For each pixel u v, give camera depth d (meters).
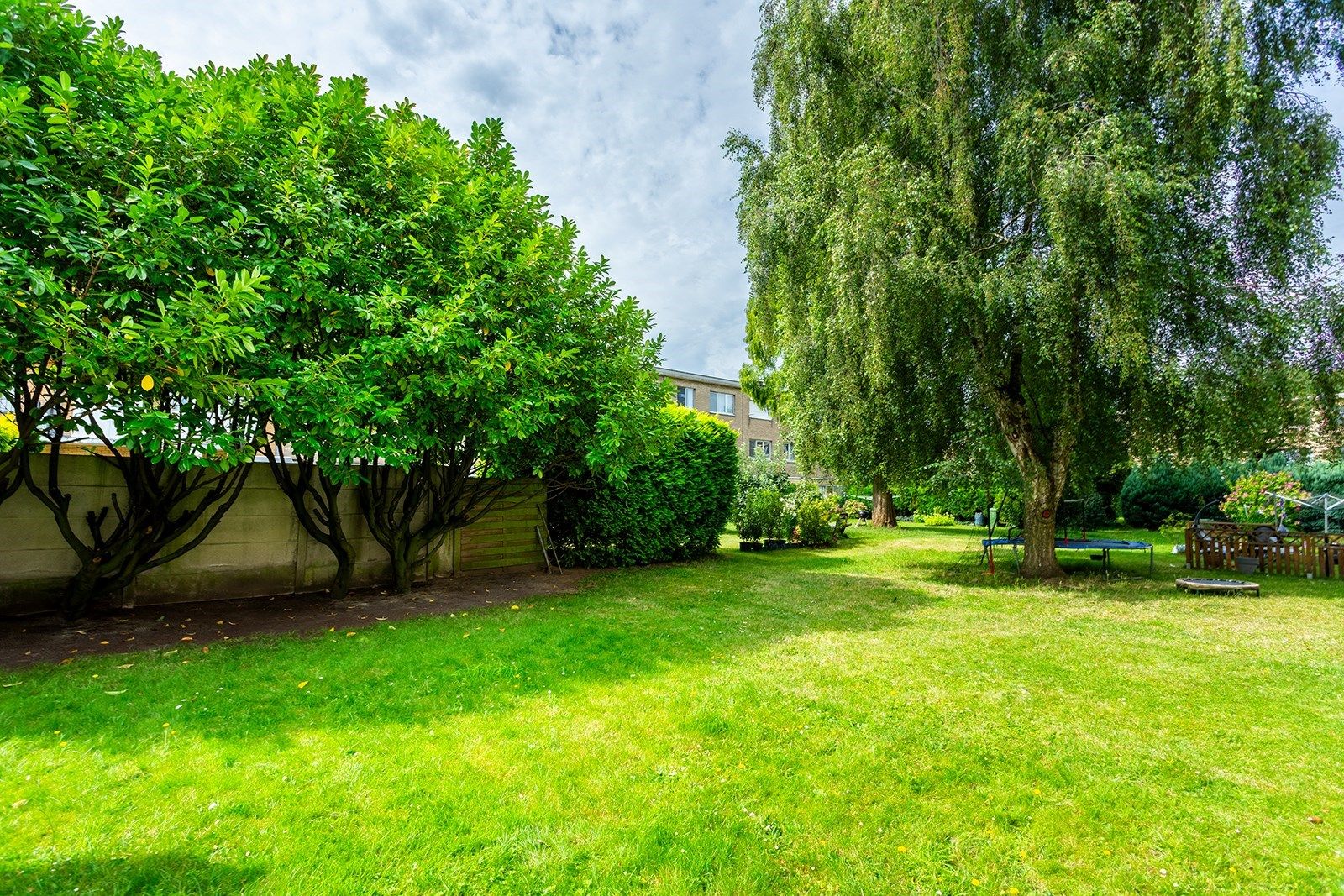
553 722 3.39
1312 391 7.30
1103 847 2.39
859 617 6.21
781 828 2.46
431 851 2.23
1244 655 4.86
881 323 7.34
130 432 4.01
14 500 5.40
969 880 2.19
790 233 8.55
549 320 6.54
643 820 2.46
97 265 3.96
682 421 10.48
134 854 2.14
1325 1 6.88
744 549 12.88
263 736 3.07
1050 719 3.57
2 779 2.58
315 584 7.10
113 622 5.34
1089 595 7.52
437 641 4.91
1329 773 2.98
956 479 11.12
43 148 3.89
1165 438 8.03
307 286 4.87
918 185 7.45
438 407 5.92
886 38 7.68
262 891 1.99
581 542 9.49
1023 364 8.47
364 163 5.66
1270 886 2.18
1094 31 7.01
